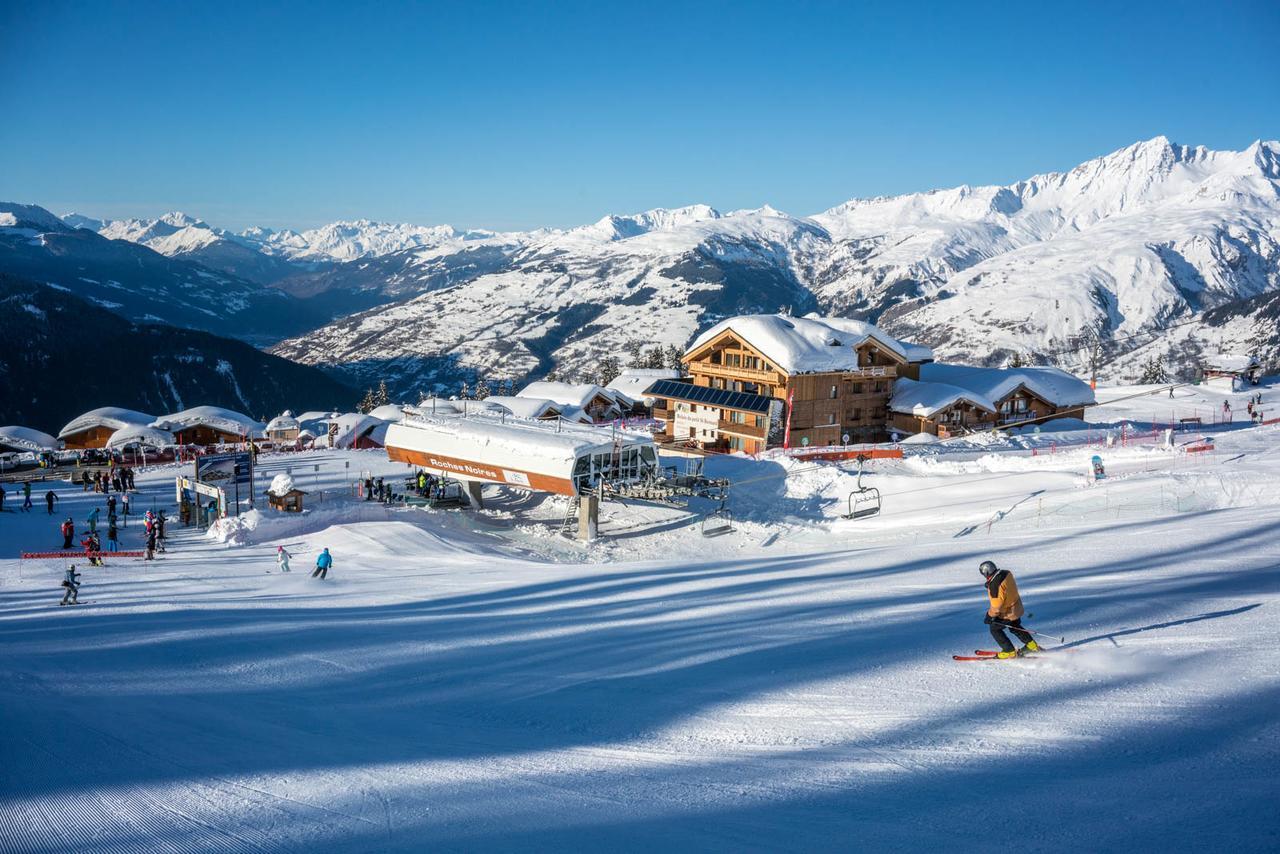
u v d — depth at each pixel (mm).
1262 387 113750
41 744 13945
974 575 27094
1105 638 16375
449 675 18953
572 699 16062
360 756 13023
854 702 14008
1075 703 12859
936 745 11648
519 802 10664
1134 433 68500
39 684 18906
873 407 83188
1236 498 38000
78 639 24188
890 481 52406
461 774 11938
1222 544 27719
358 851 9258
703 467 63281
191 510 53031
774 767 11406
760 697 14930
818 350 78812
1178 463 47719
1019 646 16422
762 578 31625
